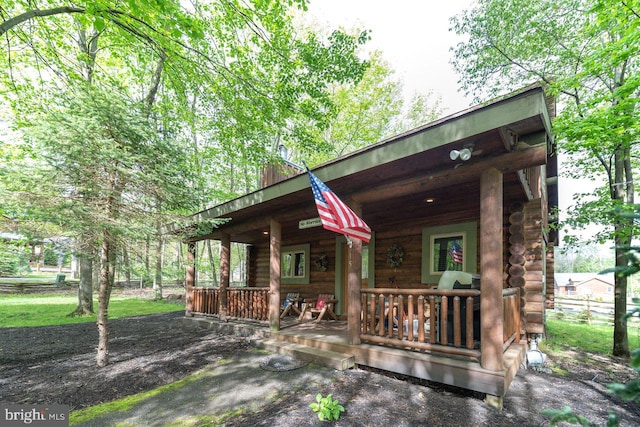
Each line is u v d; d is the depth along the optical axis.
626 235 6.41
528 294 5.36
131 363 4.92
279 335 5.78
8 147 6.11
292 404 3.43
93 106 4.41
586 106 6.38
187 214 6.88
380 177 4.52
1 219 4.12
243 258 22.88
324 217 3.83
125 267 5.20
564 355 6.20
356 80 7.51
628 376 4.93
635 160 8.42
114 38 7.34
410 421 3.08
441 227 6.34
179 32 4.79
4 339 6.72
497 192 3.56
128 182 4.81
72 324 8.59
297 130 8.39
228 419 3.16
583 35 7.68
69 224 4.20
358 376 4.23
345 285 7.91
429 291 4.03
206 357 5.20
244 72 7.15
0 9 4.39
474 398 3.62
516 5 8.66
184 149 5.46
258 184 17.91
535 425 3.08
